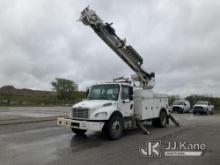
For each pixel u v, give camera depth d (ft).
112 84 37.91
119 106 36.29
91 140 33.30
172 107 120.26
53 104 184.85
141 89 41.27
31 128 43.88
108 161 22.95
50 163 22.04
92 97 38.52
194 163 22.57
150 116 43.09
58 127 45.44
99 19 38.86
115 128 34.04
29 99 180.75
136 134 38.70
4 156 24.18
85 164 21.89
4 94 179.83
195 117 84.02
